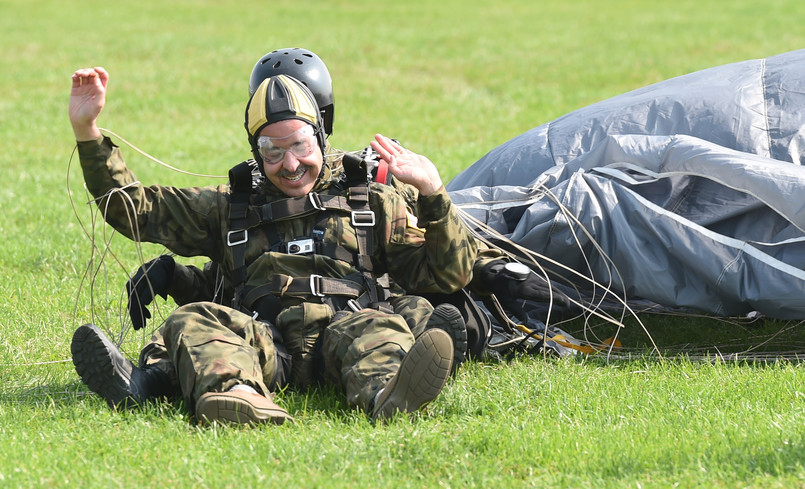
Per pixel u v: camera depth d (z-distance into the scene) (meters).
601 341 18.80
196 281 17.55
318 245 15.45
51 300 21.36
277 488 11.16
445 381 13.10
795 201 16.31
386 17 102.56
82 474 11.49
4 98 60.53
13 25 93.75
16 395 15.16
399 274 16.00
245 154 43.97
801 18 92.00
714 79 21.05
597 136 20.73
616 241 17.55
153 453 12.18
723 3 107.69
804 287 15.99
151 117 54.62
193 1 116.25
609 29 90.88
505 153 21.50
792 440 12.38
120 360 13.84
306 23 97.88
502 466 11.98
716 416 13.65
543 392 15.12
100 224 29.78
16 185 36.53
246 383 13.30
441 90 63.38
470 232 17.44
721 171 17.22
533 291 16.66
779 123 19.39
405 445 12.34
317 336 14.97
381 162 16.03
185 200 15.83
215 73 69.81
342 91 62.41
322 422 13.50
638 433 12.95
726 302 16.77
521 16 103.00
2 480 11.31
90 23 96.06
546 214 18.20
